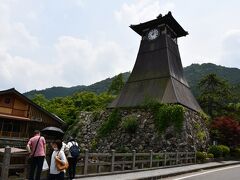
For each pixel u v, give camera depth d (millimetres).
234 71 116125
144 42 35406
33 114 29734
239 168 20859
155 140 25469
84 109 45719
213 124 30156
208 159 24922
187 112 26875
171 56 33594
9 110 28406
